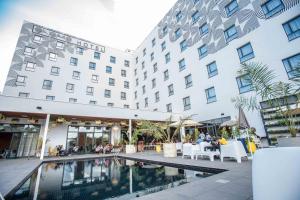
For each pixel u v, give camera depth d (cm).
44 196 402
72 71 2448
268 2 1227
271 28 1184
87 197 386
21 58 2131
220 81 1496
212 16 1659
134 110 1596
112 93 2750
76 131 1808
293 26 1089
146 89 2592
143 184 484
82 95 2433
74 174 686
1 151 1462
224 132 1078
